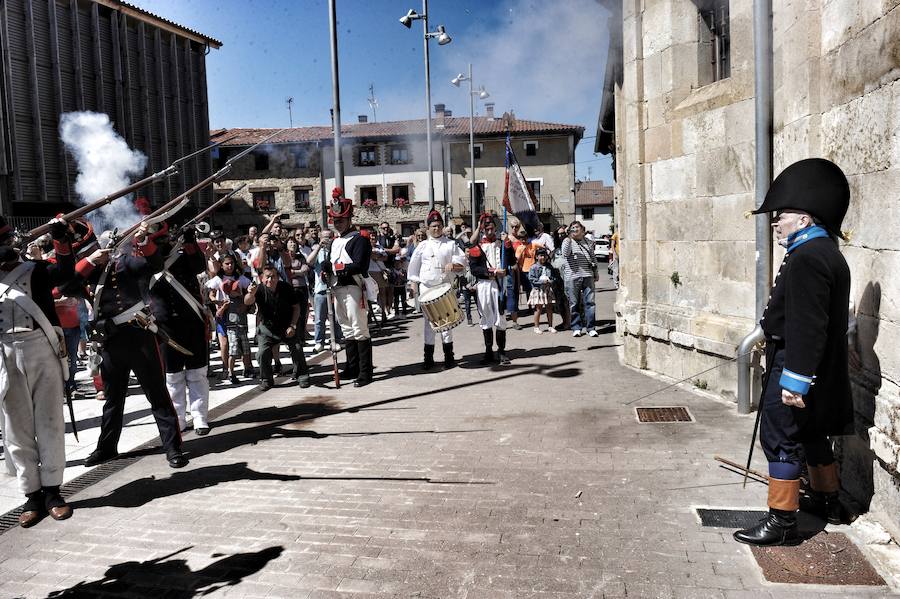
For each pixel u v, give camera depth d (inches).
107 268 203.8
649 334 311.6
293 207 1749.5
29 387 164.2
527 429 227.1
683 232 288.2
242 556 142.9
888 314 139.8
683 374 288.4
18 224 971.9
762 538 136.6
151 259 209.6
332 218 312.5
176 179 1307.8
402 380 322.3
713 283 270.5
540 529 149.0
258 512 166.7
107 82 1161.4
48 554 148.7
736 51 250.4
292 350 312.5
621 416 237.1
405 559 137.8
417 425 239.6
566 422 233.3
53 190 1053.2
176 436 208.5
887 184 140.5
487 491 173.0
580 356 361.7
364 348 314.5
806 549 133.9
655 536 143.3
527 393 280.1
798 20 192.5
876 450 137.3
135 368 204.8
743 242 251.3
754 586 122.0
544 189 1782.7
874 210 146.9
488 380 310.8
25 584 135.1
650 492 167.6
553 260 471.8
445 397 280.8
